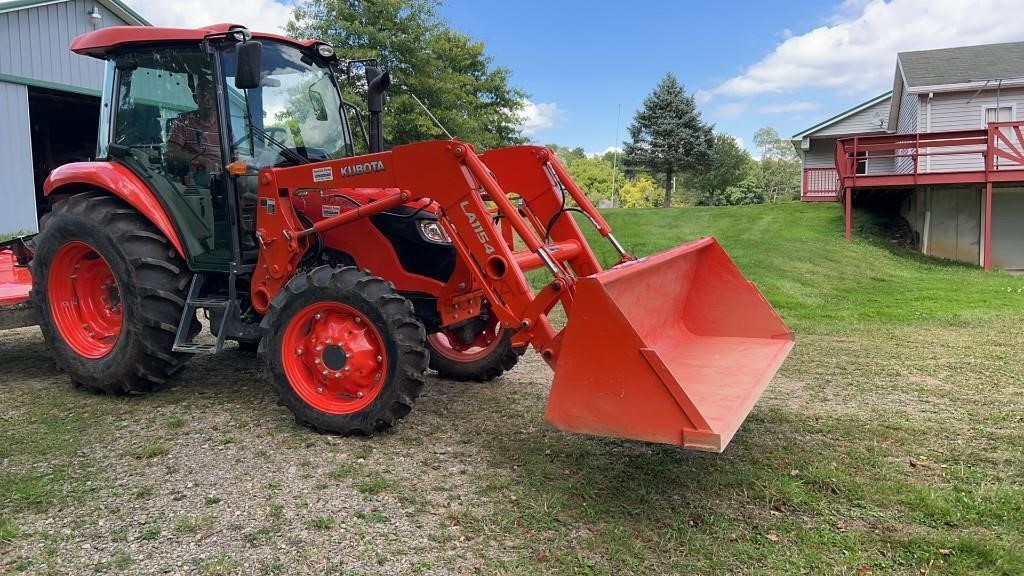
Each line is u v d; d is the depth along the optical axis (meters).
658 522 2.88
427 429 4.05
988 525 2.87
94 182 4.65
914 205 16.77
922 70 19.53
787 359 6.10
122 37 4.58
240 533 2.79
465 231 3.70
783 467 3.48
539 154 4.34
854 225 17.50
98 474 3.37
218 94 4.32
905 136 15.31
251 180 4.46
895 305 9.73
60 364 4.77
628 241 15.13
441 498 3.12
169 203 4.51
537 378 5.34
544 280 9.63
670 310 4.08
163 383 4.75
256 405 4.51
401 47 18.33
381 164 3.89
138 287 4.39
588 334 2.80
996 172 14.58
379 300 3.76
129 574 2.50
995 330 7.67
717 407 2.96
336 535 2.78
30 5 13.32
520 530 2.82
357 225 4.40
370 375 3.90
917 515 2.95
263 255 4.26
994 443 3.87
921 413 4.44
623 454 3.64
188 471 3.41
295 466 3.48
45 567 2.54
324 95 5.11
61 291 4.82
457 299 4.48
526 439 3.89
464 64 22.81
